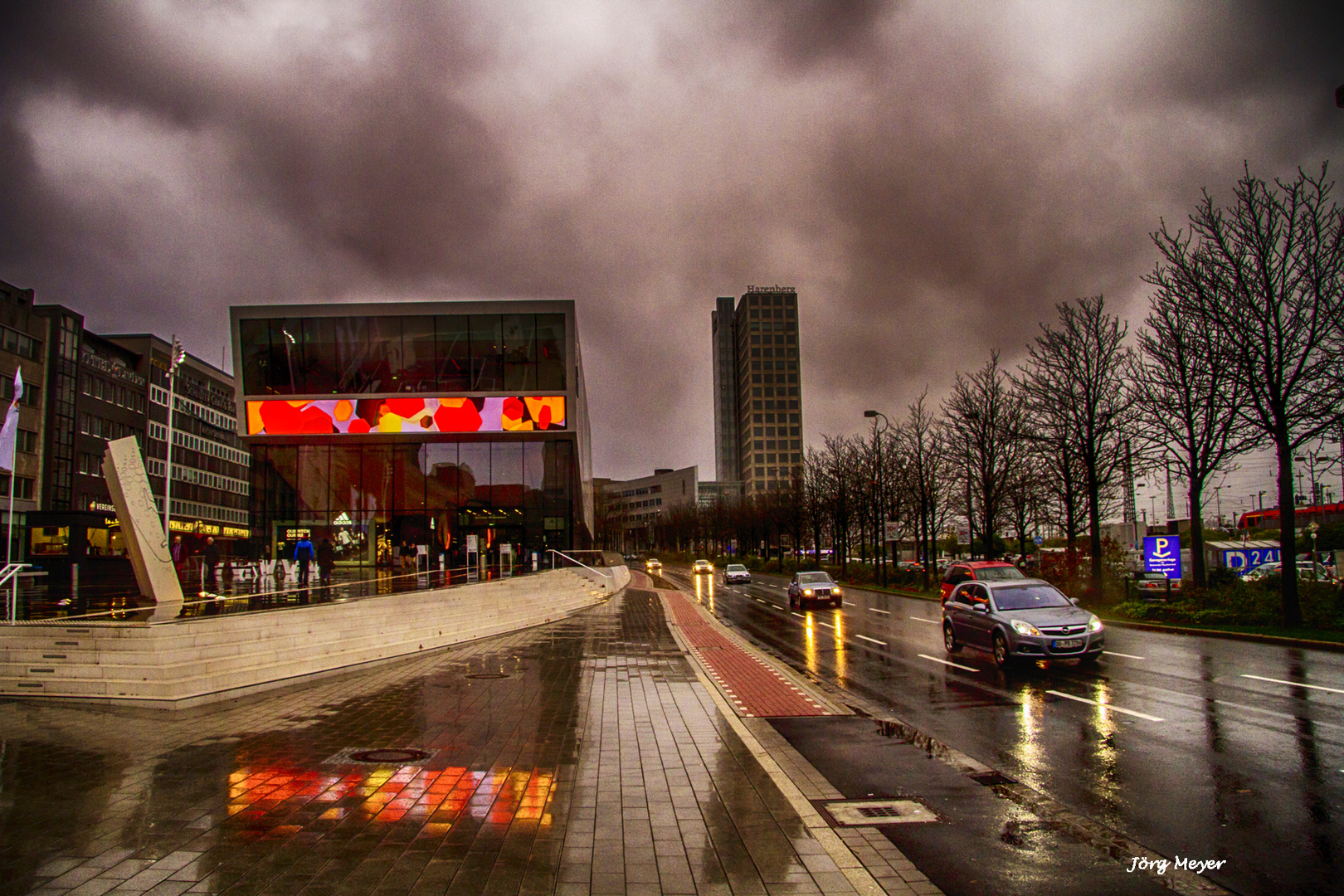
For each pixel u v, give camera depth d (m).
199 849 5.27
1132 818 6.02
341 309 38.50
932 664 15.29
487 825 5.77
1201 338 22.20
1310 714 9.73
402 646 16.25
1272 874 4.93
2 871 4.87
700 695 11.47
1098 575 26.03
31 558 33.16
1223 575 24.55
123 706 10.61
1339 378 18.14
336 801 6.34
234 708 10.59
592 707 10.55
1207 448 22.95
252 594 20.28
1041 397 28.06
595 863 5.02
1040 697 11.39
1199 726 9.16
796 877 4.79
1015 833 5.68
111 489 19.66
